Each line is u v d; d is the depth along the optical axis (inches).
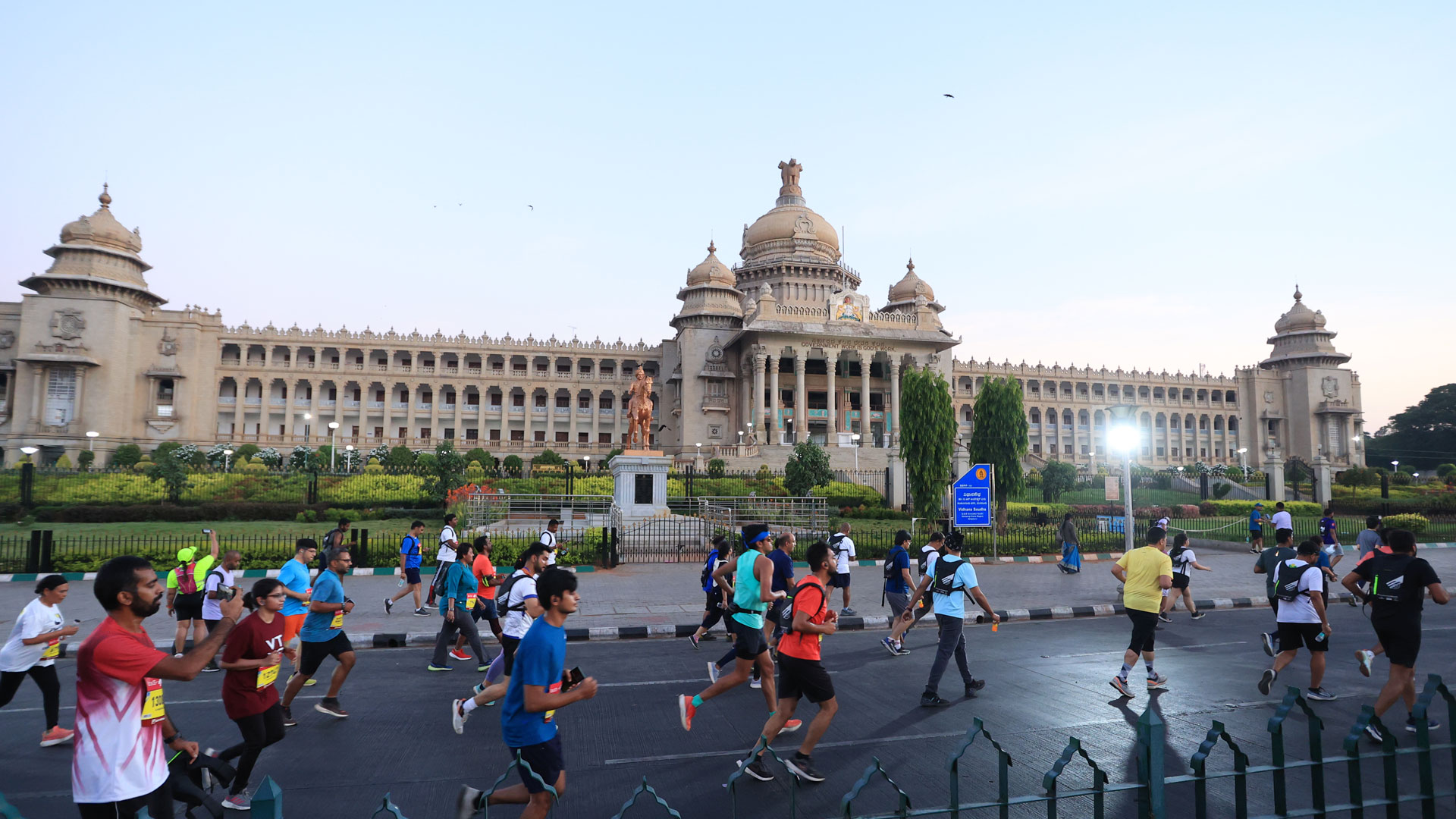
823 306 2923.2
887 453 2497.5
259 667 272.2
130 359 2886.3
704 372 3038.9
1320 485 2004.2
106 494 1485.0
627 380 3457.2
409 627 629.0
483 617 521.3
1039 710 389.4
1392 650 338.3
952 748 331.6
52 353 2687.0
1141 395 4128.9
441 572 516.1
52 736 347.3
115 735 185.8
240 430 3122.5
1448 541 1344.7
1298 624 394.3
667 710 400.5
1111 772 302.2
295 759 326.0
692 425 3034.0
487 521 1246.3
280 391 3235.7
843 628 650.8
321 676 481.7
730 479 1795.0
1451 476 3024.1
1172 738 343.9
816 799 277.3
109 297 2795.3
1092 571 1000.2
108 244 2859.3
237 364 3112.7
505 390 3371.1
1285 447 4037.9
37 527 1304.1
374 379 3240.7
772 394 2748.5
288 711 370.6
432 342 3297.2
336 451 2439.7
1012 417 1400.1
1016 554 1130.0
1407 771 300.2
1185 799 277.4
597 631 606.2
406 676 483.8
